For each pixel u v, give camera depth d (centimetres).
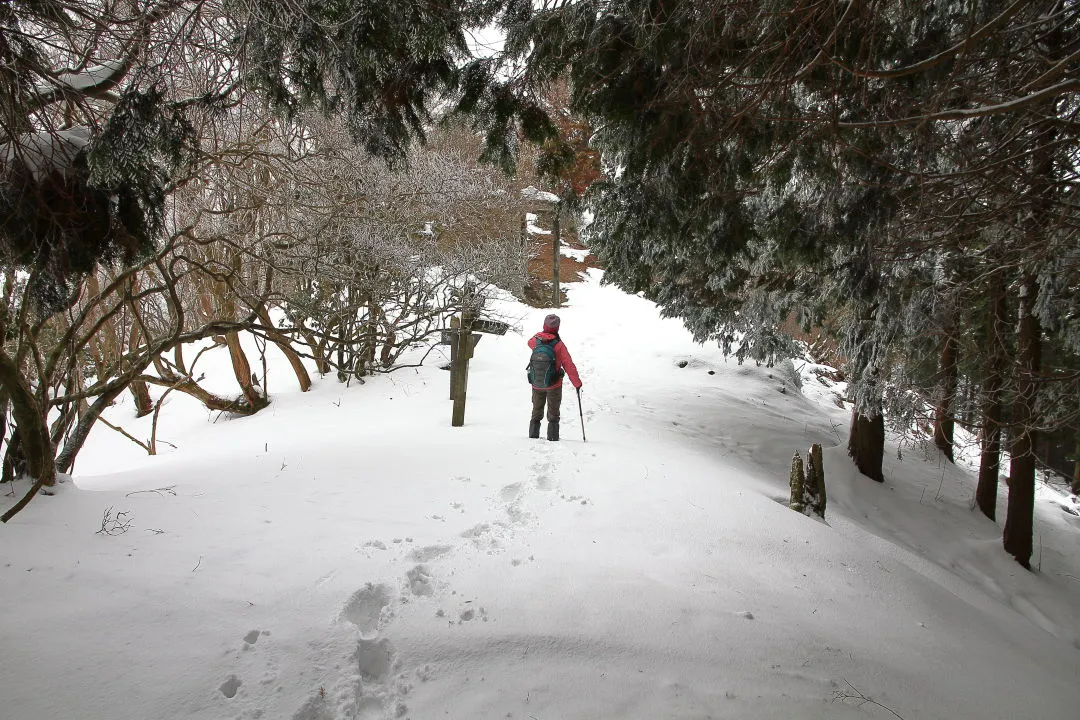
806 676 320
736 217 478
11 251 312
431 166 1057
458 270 1158
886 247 502
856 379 930
